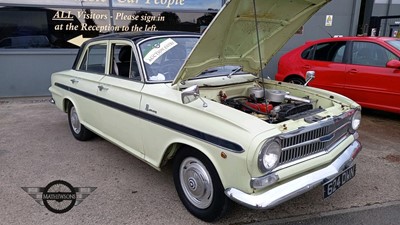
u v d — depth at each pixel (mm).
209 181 2666
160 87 3105
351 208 3066
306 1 2951
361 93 5789
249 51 3480
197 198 2834
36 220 2855
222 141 2373
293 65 6855
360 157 4219
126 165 3979
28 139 4898
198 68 3131
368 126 5543
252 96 3402
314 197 3254
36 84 7883
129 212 2979
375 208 3068
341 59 6113
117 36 3746
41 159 4148
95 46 4172
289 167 2432
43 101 7465
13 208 3037
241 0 2555
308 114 2799
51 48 7863
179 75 3002
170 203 3125
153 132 3020
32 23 7605
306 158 2566
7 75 7629
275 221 2859
